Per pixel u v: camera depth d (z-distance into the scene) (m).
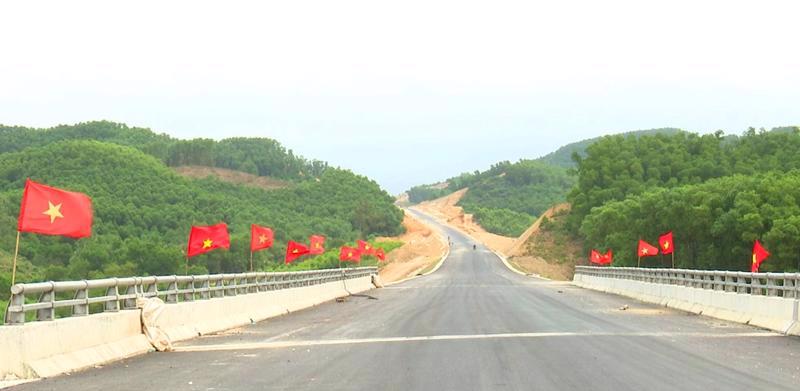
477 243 194.62
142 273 91.19
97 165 169.12
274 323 27.45
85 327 15.62
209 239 27.55
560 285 67.62
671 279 36.53
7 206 117.12
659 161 138.00
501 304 37.16
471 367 14.70
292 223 174.00
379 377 13.57
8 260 87.69
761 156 137.00
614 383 12.55
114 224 135.75
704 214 77.62
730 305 27.12
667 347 18.14
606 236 103.31
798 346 18.41
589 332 22.11
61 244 97.12
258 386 12.67
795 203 72.12
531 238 146.00
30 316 28.28
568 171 150.88
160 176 171.88
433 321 26.67
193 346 19.47
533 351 17.36
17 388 12.48
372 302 41.34
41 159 166.75
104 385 12.83
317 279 42.38
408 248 164.12
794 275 21.91
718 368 14.41
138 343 17.89
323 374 14.06
